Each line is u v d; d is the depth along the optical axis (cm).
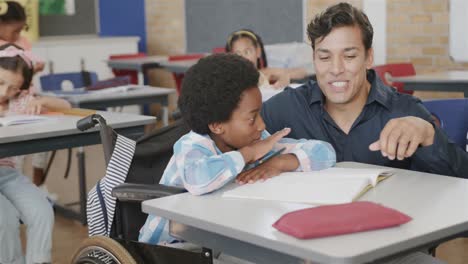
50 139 268
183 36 796
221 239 121
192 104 159
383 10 601
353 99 193
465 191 138
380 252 103
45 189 421
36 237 256
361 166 168
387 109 193
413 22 584
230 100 155
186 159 151
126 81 471
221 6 742
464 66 559
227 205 131
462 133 244
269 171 156
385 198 134
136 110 788
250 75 157
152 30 839
